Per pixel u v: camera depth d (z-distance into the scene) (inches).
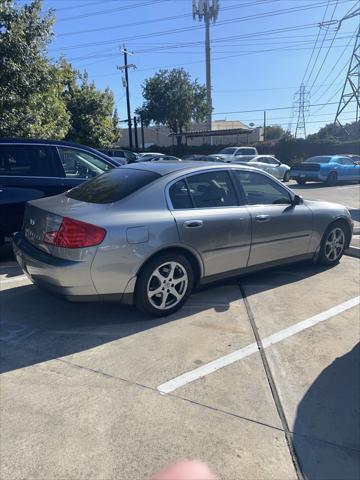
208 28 1406.3
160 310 162.4
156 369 129.1
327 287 200.1
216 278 178.9
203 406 111.7
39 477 88.0
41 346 142.9
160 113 1610.5
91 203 156.3
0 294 189.0
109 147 1026.1
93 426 103.3
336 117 1839.3
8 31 387.9
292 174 810.2
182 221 160.1
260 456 95.0
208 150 1556.3
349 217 235.0
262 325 159.6
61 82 518.3
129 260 148.2
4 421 104.8
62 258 144.4
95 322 161.2
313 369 130.3
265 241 190.5
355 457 95.9
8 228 227.5
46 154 235.6
